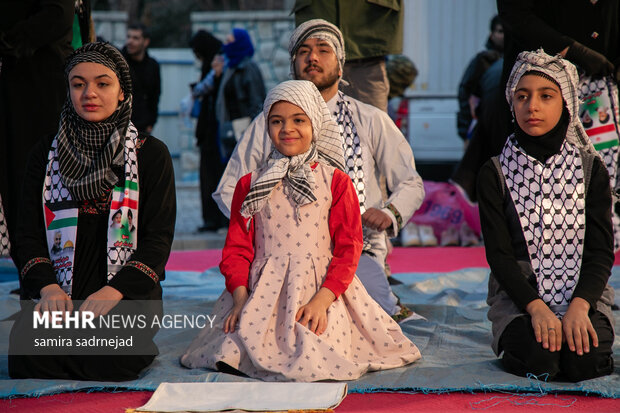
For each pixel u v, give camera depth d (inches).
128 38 406.0
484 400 128.7
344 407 125.7
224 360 140.6
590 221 148.7
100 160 147.9
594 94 194.1
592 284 142.4
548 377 137.9
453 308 200.1
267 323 143.0
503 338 144.3
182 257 322.7
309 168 153.3
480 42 474.0
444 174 425.7
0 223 180.4
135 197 149.9
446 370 143.5
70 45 202.4
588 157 150.4
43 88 195.0
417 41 478.0
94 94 144.6
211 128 406.6
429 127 479.5
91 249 150.1
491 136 241.0
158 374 143.9
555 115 147.5
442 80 479.5
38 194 152.5
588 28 195.0
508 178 150.5
